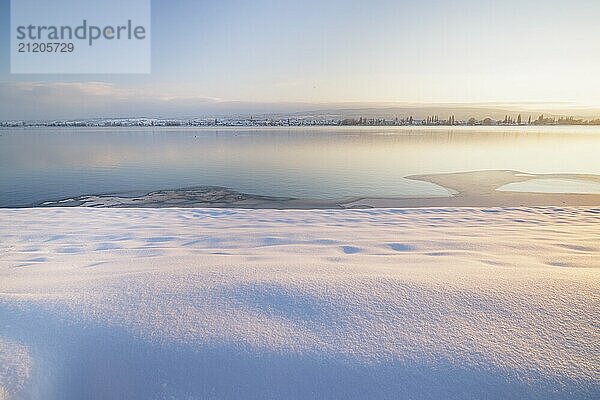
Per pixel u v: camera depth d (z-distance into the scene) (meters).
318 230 4.58
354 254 3.19
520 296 1.97
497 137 67.88
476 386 1.41
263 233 4.36
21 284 2.33
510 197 12.49
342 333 1.67
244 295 2.02
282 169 21.95
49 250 3.66
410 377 1.45
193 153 34.50
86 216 5.95
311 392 1.43
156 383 1.48
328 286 2.12
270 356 1.54
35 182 17.17
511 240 3.82
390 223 5.23
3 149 42.00
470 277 2.27
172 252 3.40
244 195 13.42
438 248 3.46
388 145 46.12
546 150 35.34
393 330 1.69
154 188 15.26
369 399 1.40
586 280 2.18
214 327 1.72
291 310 1.86
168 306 1.90
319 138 66.31
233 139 63.69
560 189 14.20
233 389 1.45
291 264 2.66
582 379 1.40
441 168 22.09
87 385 1.50
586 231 4.52
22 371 1.52
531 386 1.39
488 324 1.72
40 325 1.76
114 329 1.71
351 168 22.23
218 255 3.15
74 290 2.13
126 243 3.96
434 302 1.92
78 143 54.97
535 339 1.61
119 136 79.12
